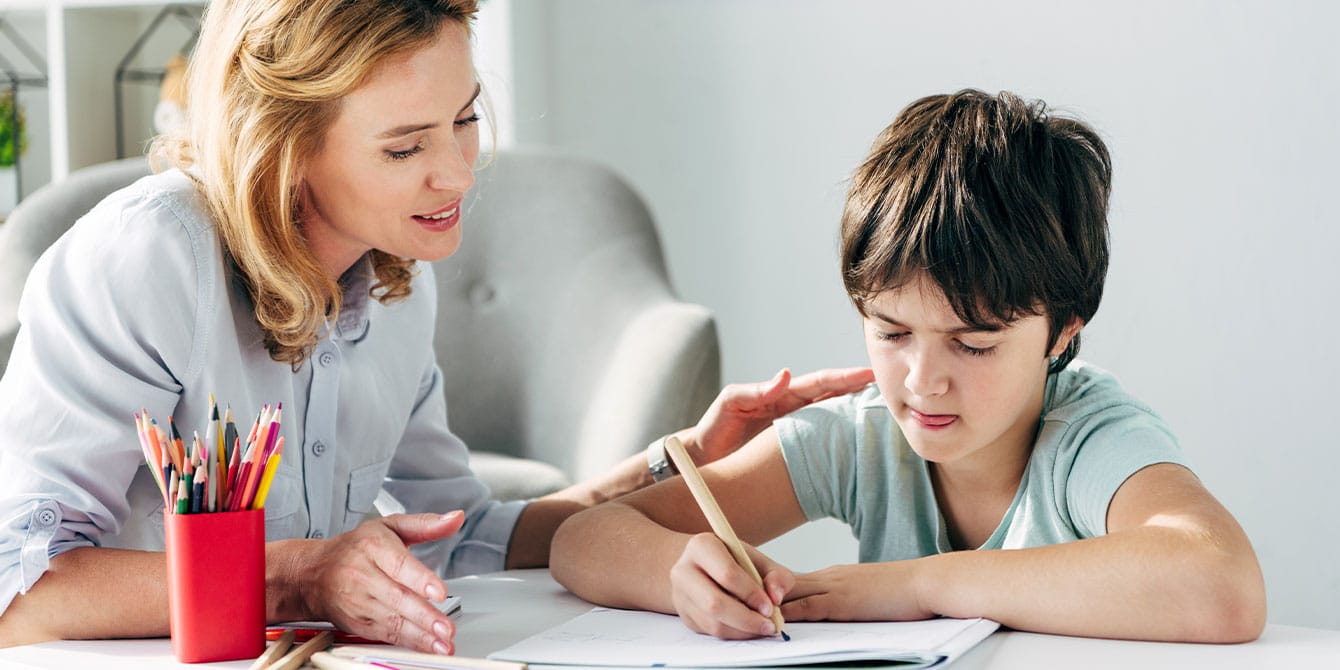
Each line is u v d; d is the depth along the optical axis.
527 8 2.40
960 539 1.05
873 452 1.07
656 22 2.38
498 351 2.03
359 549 0.83
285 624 0.89
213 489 0.78
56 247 0.97
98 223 0.97
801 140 2.29
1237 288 1.99
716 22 2.33
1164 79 2.01
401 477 1.31
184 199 0.99
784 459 1.09
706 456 1.19
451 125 0.98
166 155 1.08
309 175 1.00
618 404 1.79
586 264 2.00
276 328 1.01
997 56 2.12
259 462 0.79
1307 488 1.96
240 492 0.79
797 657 0.72
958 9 2.14
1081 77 2.06
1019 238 0.85
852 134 2.25
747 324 2.35
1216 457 2.02
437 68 0.96
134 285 0.94
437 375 1.33
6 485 0.92
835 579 0.86
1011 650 0.76
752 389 1.15
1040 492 0.97
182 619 0.78
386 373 1.22
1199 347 2.02
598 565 0.96
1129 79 2.03
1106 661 0.73
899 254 0.84
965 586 0.82
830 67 2.25
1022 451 1.00
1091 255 0.92
